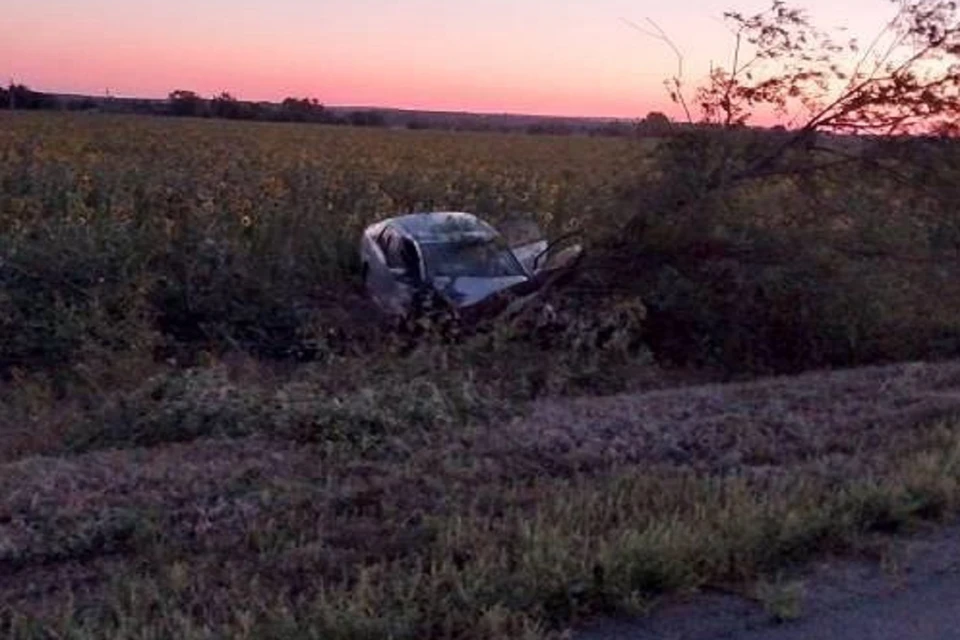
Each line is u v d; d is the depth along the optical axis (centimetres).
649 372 1332
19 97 7681
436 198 2655
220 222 1977
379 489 769
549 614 576
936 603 609
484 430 928
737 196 1348
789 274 1354
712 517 690
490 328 1364
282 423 923
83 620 573
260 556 652
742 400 1047
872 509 710
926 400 1034
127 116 7525
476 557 633
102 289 1482
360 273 1848
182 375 1085
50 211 2169
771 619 584
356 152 4528
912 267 1362
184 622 551
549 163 4194
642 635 565
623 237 1370
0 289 1446
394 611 566
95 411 1057
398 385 1040
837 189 1355
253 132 6144
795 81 1336
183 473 791
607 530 681
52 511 712
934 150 1325
